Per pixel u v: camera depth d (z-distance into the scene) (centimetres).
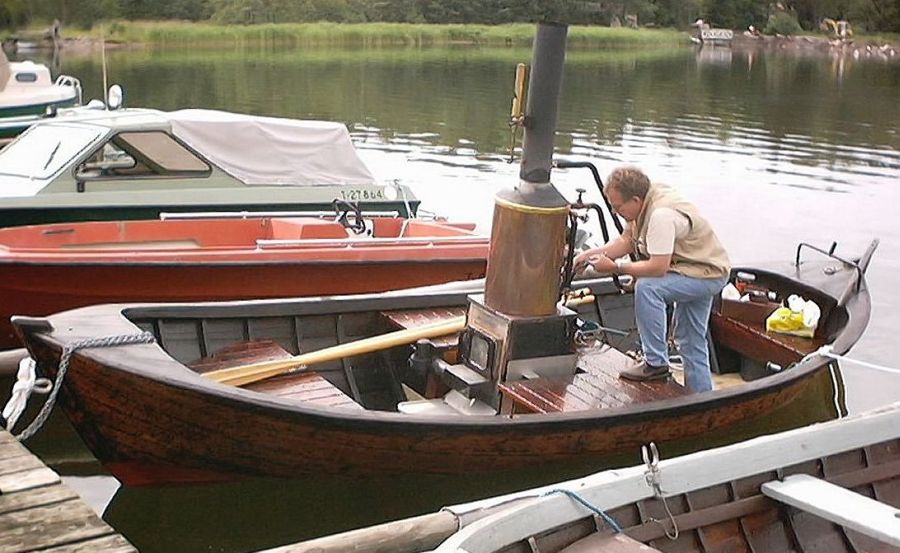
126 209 925
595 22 5344
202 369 591
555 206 591
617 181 611
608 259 609
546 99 575
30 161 934
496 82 3127
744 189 1662
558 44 568
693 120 2484
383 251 859
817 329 788
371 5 4753
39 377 560
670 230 602
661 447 643
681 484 432
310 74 3203
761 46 6200
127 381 511
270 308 657
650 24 5806
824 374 773
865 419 495
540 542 393
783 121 2503
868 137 2272
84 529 414
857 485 493
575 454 589
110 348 528
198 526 589
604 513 411
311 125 1012
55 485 450
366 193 1031
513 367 607
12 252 751
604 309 791
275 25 4309
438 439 549
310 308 673
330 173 1021
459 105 2573
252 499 585
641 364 632
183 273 795
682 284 619
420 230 963
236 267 809
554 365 620
